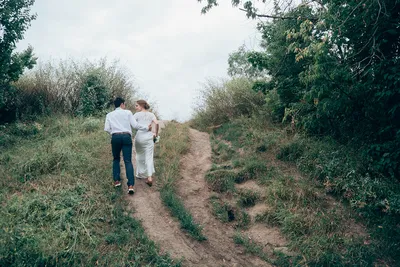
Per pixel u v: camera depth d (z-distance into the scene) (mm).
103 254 3965
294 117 7473
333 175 5816
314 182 5938
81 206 4723
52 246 3754
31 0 8250
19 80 9852
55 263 3627
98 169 5910
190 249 4445
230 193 6004
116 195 5195
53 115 9125
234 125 9227
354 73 6184
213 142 8539
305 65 7312
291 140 7234
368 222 4906
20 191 5129
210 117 10430
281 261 4438
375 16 5719
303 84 7320
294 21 6953
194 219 5172
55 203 4641
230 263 4379
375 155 5895
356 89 5984
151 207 5148
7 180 5348
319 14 6352
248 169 6535
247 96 9898
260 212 5422
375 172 5691
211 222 5223
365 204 5094
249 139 7934
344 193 5441
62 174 5527
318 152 6531
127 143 5320
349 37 6117
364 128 6555
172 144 7746
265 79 9875
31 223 4191
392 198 5000
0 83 8406
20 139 7477
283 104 8062
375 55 5906
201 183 6301
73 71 10375
